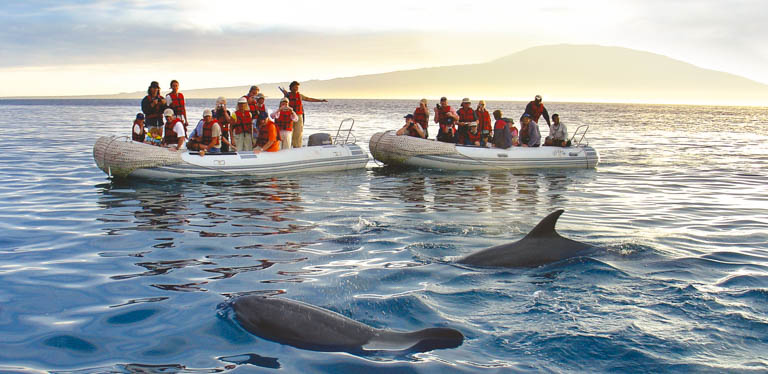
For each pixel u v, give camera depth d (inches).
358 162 767.7
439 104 804.0
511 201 512.7
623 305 229.1
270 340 194.7
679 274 273.1
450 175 708.7
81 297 247.0
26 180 620.7
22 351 192.5
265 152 688.4
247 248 332.2
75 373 176.2
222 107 687.1
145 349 193.0
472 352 187.6
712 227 400.2
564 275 264.7
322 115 3211.1
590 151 807.7
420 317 219.6
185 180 634.8
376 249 326.0
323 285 259.4
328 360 180.1
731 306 228.7
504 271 271.9
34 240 354.0
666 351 187.8
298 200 510.3
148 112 679.7
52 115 2851.9
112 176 644.1
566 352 187.3
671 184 634.2
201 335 202.1
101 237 362.3
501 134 780.0
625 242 335.9
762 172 752.3
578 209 471.8
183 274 280.7
